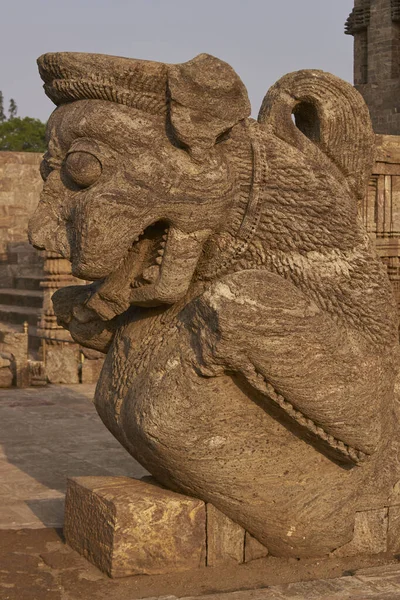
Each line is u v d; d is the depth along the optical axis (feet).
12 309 47.65
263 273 11.50
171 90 11.10
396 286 32.07
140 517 12.03
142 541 12.05
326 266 12.10
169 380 11.61
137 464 20.21
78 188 11.71
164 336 12.17
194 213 11.51
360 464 12.26
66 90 11.62
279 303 11.33
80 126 11.37
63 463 20.24
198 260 12.18
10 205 53.93
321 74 12.68
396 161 31.76
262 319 11.17
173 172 11.33
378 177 31.65
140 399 11.88
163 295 11.76
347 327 12.17
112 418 12.82
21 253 53.57
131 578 12.03
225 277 11.37
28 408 27.53
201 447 11.74
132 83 11.34
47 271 34.68
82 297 13.66
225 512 12.44
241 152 11.93
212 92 11.25
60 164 11.88
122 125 11.27
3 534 13.98
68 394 30.37
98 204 11.10
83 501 12.89
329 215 12.16
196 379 11.52
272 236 11.99
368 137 13.01
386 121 74.02
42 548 13.30
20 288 52.65
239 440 11.89
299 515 12.41
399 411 13.51
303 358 11.41
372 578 11.78
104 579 11.99
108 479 13.34
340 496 12.59
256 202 11.81
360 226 12.51
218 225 11.87
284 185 11.98
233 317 11.05
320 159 12.57
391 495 13.21
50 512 16.07
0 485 18.15
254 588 11.78
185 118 11.18
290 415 11.68
